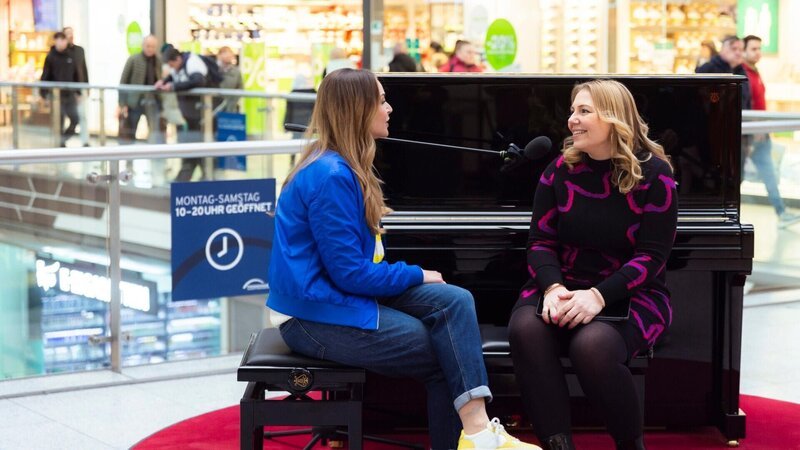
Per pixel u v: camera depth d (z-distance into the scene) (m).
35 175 5.05
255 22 11.80
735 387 3.93
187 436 4.06
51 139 12.12
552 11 10.08
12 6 14.13
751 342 5.51
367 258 3.29
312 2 11.51
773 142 6.20
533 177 3.91
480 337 3.34
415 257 3.75
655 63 10.49
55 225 5.06
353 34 11.31
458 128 3.91
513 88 3.90
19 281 5.11
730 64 9.15
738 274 3.84
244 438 3.20
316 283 3.25
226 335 5.24
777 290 6.36
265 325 5.32
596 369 3.28
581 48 10.20
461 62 9.88
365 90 3.31
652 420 4.05
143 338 5.13
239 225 5.14
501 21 9.93
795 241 6.33
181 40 12.44
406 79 3.88
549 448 3.34
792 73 10.88
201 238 5.08
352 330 3.24
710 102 3.88
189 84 11.44
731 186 3.89
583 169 3.57
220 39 12.07
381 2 9.66
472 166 3.90
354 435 3.20
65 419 4.34
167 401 4.59
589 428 4.07
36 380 4.93
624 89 3.55
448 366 3.25
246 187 5.13
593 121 3.49
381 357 3.24
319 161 3.29
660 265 3.47
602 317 3.39
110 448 3.97
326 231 3.22
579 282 3.56
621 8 10.32
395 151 3.89
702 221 3.81
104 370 5.09
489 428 3.21
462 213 3.90
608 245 3.54
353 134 3.31
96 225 5.06
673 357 4.01
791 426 4.15
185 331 5.17
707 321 3.99
